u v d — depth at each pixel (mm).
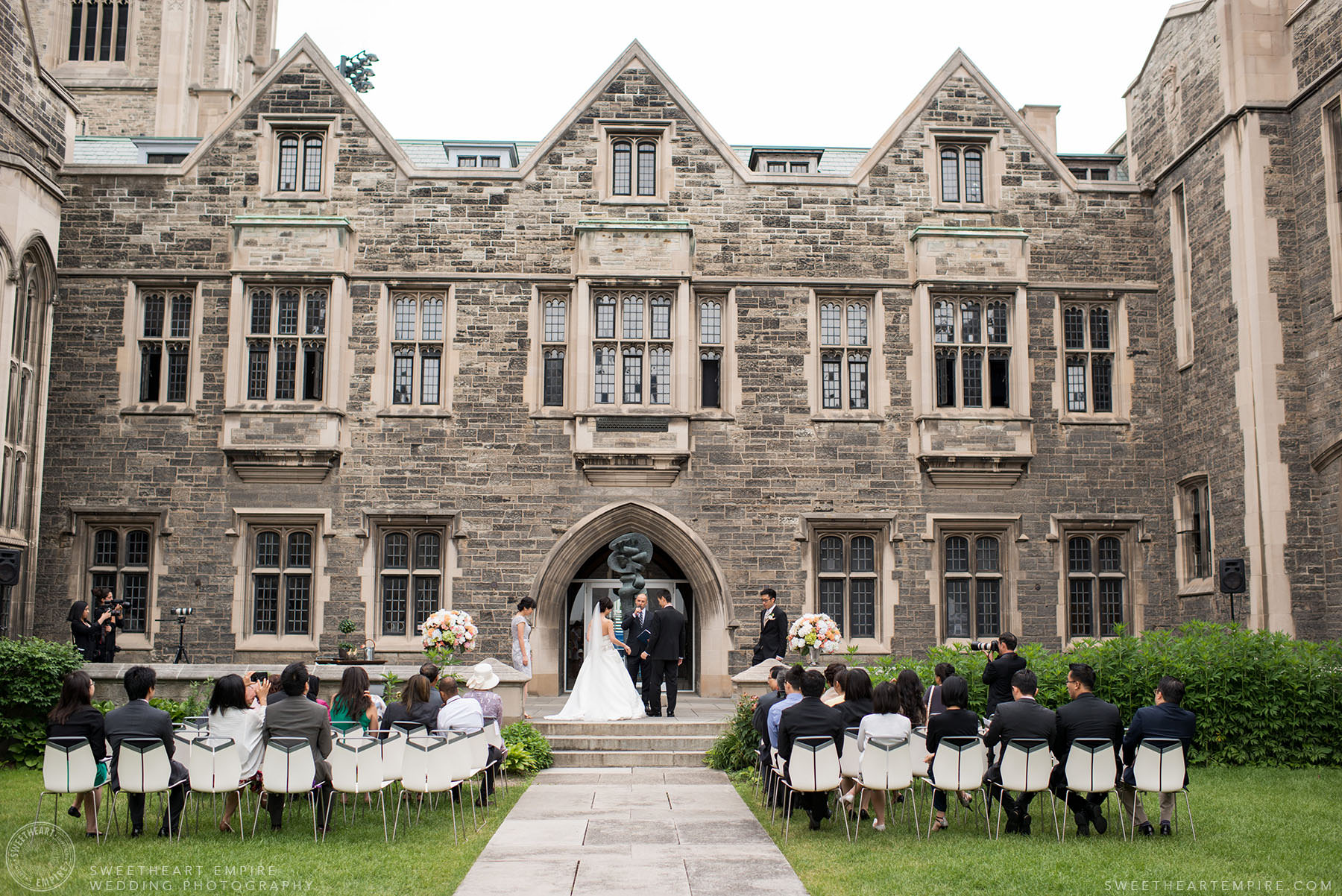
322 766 10164
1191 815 10375
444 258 20500
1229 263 18625
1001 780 10148
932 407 20266
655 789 13172
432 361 20500
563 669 20953
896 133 21125
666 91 21062
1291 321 17922
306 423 19656
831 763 9969
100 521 19672
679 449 19953
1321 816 11336
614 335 20359
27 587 18359
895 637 19953
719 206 20828
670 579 21484
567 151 20828
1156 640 16047
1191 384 19859
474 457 20047
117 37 37750
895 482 20344
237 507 19672
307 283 20094
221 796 12312
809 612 19906
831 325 20844
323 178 20656
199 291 20188
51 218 18984
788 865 9164
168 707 15180
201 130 29969
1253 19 18484
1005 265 20641
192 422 19875
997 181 21141
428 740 10039
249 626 19578
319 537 19688
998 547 20469
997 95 21312
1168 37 20812
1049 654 16344
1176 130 20484
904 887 8320
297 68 20812
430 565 20016
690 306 20312
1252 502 17812
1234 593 17500
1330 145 17281
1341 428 16875
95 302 20094
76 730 10156
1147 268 21172
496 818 11242
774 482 20234
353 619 19547
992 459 20094
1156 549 20484
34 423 18672
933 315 20672
